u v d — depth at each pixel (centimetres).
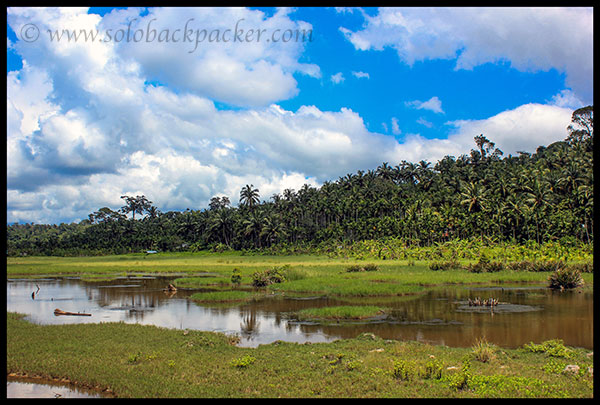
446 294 4303
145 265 9269
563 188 10862
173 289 4838
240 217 14550
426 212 11012
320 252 11731
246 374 1745
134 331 2584
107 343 2286
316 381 1645
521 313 3161
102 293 4788
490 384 1557
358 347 2166
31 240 16825
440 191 12462
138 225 16800
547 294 4200
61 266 8919
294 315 3266
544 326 2723
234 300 4078
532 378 1611
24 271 7650
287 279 5647
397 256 9488
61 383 1759
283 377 1705
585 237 9550
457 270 6644
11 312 3400
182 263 9969
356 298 4134
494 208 10425
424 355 1991
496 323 2836
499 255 8012
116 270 7900
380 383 1606
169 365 1870
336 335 2577
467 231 10381
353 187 13775
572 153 12825
